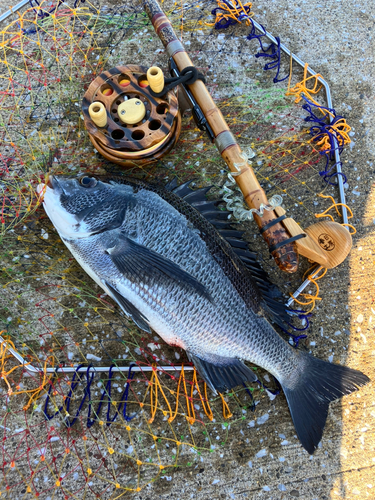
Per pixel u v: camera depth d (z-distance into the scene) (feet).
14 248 1.44
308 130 1.57
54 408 1.37
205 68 1.59
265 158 1.54
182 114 1.47
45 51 1.56
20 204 1.46
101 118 1.26
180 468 1.36
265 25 1.65
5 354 1.38
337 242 1.33
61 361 1.40
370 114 1.62
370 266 1.53
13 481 1.33
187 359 1.42
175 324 1.28
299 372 1.35
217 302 1.26
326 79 1.63
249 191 1.29
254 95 1.59
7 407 1.37
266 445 1.40
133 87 1.34
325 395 1.36
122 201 1.27
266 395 1.42
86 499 1.33
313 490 1.38
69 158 1.50
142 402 1.39
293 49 1.65
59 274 1.44
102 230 1.26
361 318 1.49
